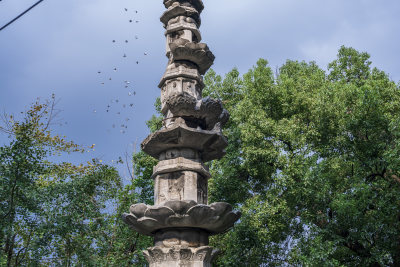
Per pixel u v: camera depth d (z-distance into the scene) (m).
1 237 15.10
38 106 18.47
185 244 10.66
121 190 20.88
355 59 27.12
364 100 17.27
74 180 17.22
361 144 17.44
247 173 20.55
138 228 11.17
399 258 16.44
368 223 15.60
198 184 11.47
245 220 17.58
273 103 21.31
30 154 15.52
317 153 18.62
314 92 21.34
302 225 18.42
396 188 16.39
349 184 17.62
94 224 19.34
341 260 18.05
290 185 17.50
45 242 15.77
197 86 13.17
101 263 17.34
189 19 14.23
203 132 11.34
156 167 11.71
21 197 15.33
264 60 22.53
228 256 17.94
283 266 18.70
